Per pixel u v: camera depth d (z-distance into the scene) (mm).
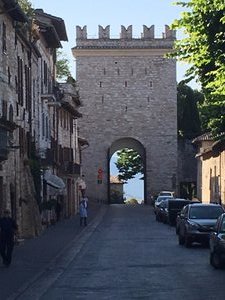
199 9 22250
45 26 50031
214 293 16078
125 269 22000
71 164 64938
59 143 60406
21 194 36875
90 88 90562
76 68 90500
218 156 62188
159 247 31438
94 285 18047
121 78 90625
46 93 50656
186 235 30859
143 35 90625
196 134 94250
